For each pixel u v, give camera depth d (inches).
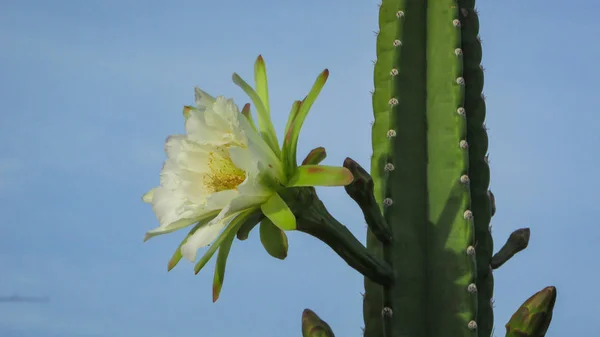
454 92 104.4
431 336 98.0
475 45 109.8
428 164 104.4
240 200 83.1
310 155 93.8
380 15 111.2
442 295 98.1
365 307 101.7
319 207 90.8
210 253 88.0
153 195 90.4
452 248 99.0
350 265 94.9
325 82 89.3
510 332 95.5
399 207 102.0
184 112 95.5
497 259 105.8
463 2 110.9
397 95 105.6
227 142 87.1
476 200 105.1
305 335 100.2
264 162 85.4
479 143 107.0
